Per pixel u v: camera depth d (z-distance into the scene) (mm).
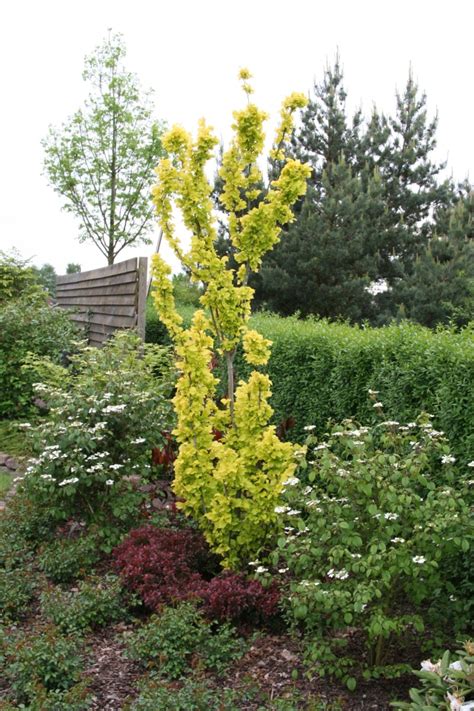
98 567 5324
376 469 3846
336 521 3934
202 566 5215
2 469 8250
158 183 5105
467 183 22188
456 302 17281
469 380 4574
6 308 11219
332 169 19500
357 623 4086
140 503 6074
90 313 13430
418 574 3783
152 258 5109
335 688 3771
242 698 3650
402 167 21000
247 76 5137
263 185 16844
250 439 5090
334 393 6039
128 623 4590
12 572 5004
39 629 4168
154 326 12242
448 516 3691
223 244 18328
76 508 5871
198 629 4164
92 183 21469
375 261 18922
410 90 21391
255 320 8883
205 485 5090
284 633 4418
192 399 5066
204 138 4941
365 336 5934
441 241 18859
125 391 6359
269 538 4973
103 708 3611
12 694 3689
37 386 6461
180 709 3439
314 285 18125
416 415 5012
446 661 2938
